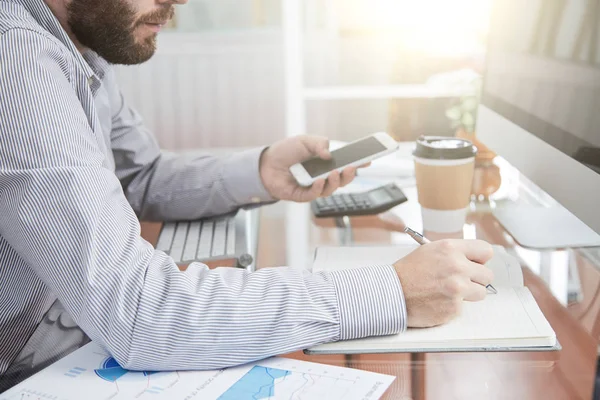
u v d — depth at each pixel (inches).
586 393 25.3
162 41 108.4
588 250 39.9
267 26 109.4
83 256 28.8
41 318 34.0
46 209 29.2
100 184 30.5
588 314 32.1
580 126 36.0
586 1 35.5
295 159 48.6
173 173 50.5
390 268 30.5
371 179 55.3
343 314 28.9
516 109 46.3
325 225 47.0
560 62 38.8
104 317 28.2
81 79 35.9
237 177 48.9
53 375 27.3
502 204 48.8
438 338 28.7
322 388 25.7
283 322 28.2
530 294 32.5
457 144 44.3
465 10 89.7
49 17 36.1
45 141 30.0
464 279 29.3
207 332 27.7
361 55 107.3
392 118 74.5
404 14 103.2
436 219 44.0
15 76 30.5
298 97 100.3
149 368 27.6
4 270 33.0
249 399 25.0
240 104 112.5
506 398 25.0
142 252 30.2
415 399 24.9
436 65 91.4
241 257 39.3
